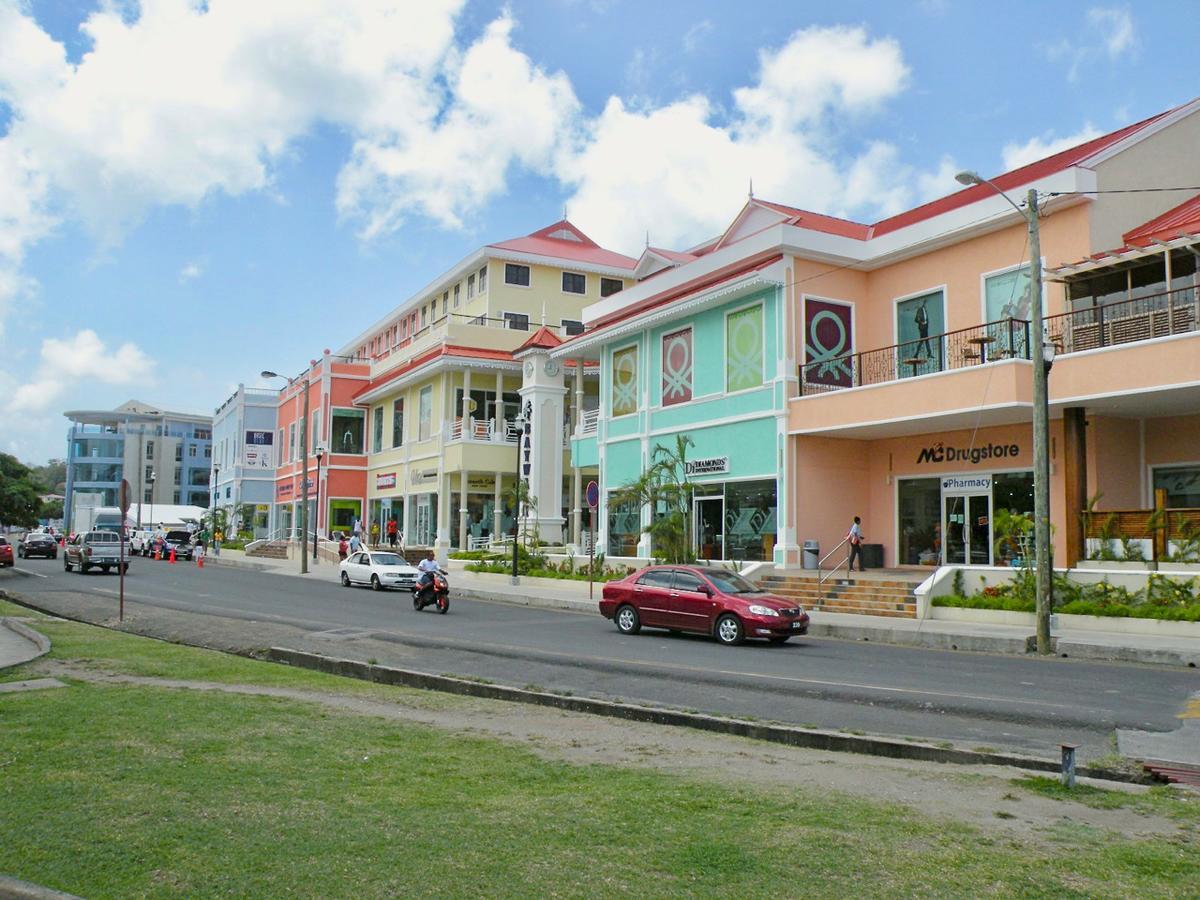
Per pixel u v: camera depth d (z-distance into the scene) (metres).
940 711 11.39
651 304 33.72
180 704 10.46
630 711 11.18
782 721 10.82
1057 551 22.45
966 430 25.45
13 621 20.12
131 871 5.18
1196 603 17.83
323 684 13.02
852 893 4.99
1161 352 19.31
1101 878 5.29
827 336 27.98
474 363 44.22
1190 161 24.75
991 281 24.88
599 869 5.29
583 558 32.75
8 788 6.84
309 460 58.09
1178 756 8.64
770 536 27.75
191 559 55.25
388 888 4.96
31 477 40.41
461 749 8.80
